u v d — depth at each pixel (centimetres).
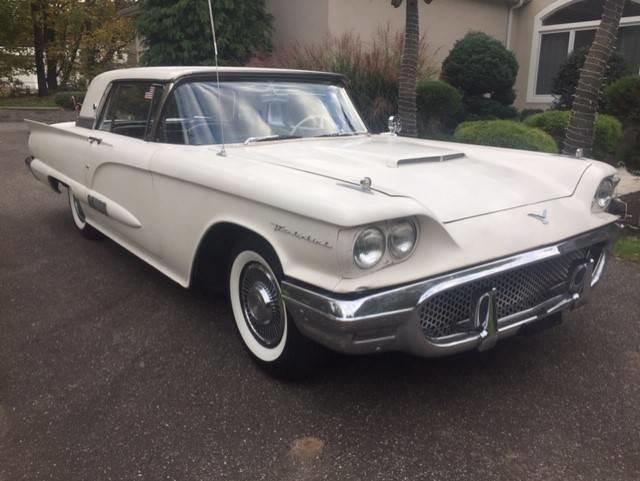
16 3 1978
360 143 368
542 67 1376
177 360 312
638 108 883
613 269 448
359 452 236
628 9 1204
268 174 266
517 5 1357
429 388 282
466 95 1138
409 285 227
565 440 243
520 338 333
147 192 353
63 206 666
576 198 308
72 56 2191
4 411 267
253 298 289
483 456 233
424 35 1133
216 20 1159
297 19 1201
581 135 673
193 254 318
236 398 275
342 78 428
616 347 324
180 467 229
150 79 377
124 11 1642
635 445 239
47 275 443
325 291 227
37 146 555
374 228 222
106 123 433
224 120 354
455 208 259
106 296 402
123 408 268
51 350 325
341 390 281
